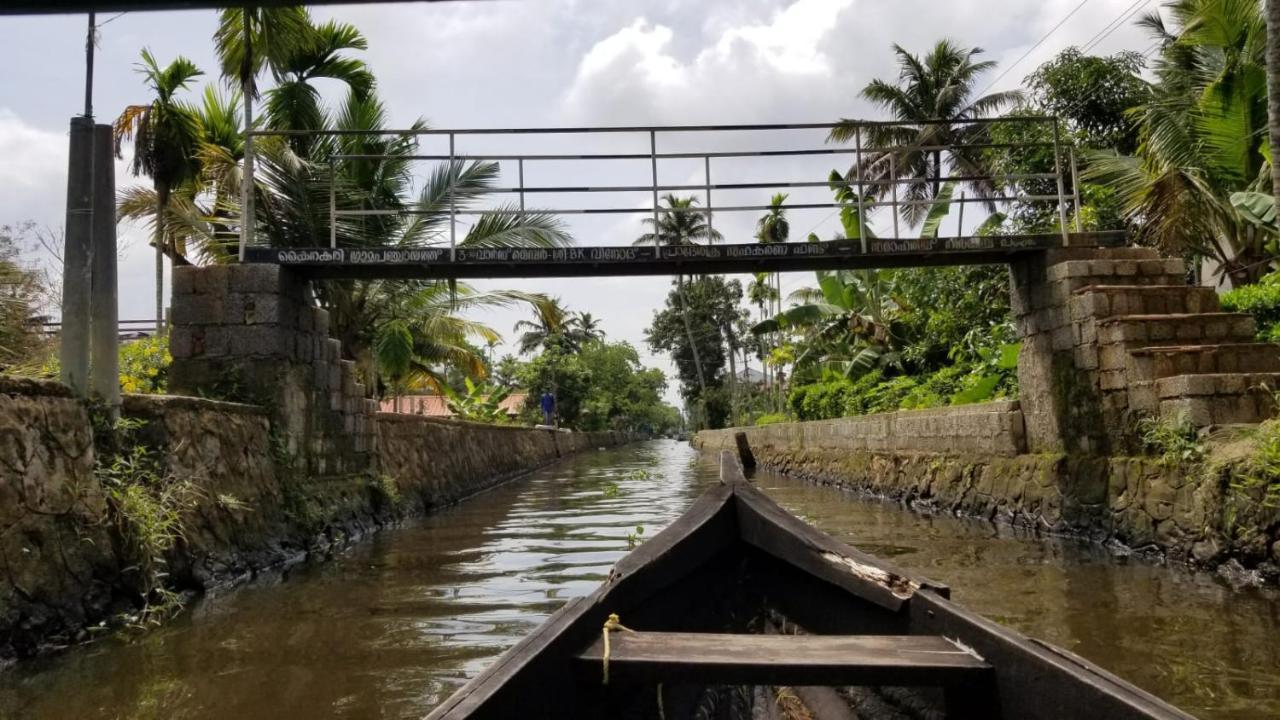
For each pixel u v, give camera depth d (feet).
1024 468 33.19
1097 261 30.48
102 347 20.62
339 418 35.27
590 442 176.04
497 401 105.81
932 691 9.86
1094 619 18.01
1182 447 24.61
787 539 13.87
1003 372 45.98
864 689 11.51
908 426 46.62
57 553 17.71
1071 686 7.50
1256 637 16.29
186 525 22.70
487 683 7.77
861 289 73.82
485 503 51.03
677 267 31.65
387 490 38.70
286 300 30.01
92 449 19.44
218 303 29.12
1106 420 28.71
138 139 47.14
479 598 21.66
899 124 31.89
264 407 28.71
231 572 24.04
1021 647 8.27
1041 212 55.11
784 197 113.29
